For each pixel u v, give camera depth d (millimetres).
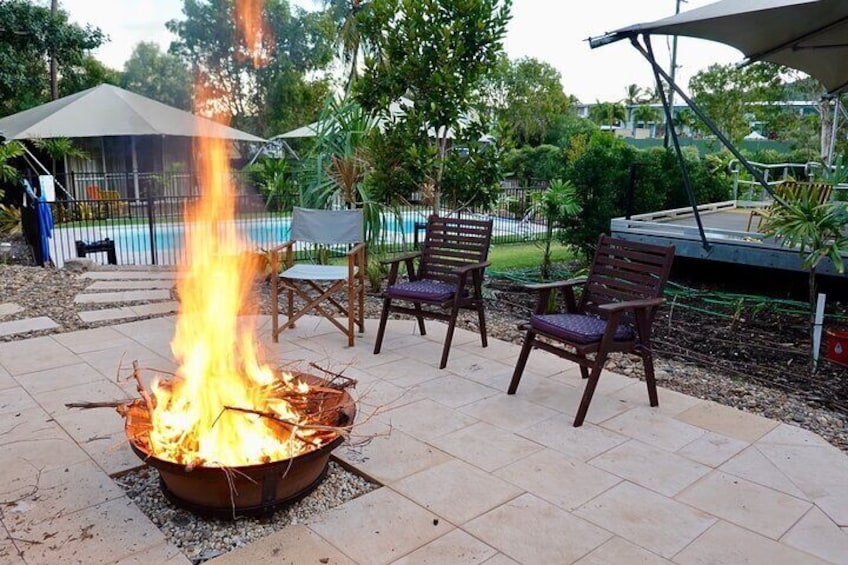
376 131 6477
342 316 5641
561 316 3803
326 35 21094
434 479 2787
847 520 2518
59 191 14836
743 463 2977
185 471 2301
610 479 2812
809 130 19984
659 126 34844
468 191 6516
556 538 2371
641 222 7543
